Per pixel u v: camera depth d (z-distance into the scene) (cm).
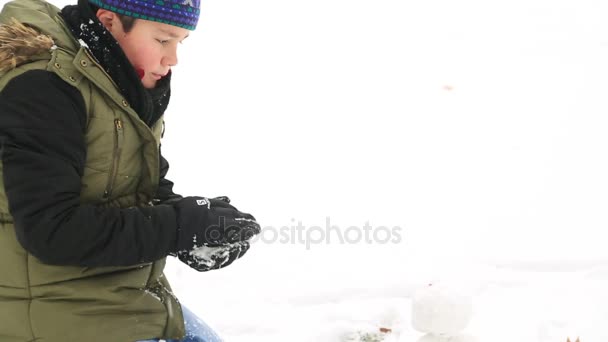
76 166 169
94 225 168
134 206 189
